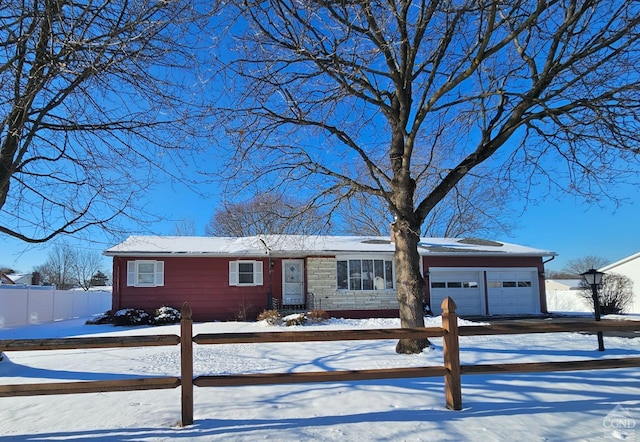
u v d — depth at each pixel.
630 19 7.72
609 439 4.20
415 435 4.25
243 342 4.66
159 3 5.63
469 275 23.31
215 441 4.12
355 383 6.20
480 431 4.36
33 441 4.21
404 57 8.88
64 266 52.09
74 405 5.37
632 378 6.38
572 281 54.44
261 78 8.09
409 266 9.12
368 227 30.38
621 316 21.50
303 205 10.04
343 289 21.17
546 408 5.04
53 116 7.26
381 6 7.10
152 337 4.59
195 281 20.14
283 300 20.91
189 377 4.59
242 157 8.71
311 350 9.73
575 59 8.18
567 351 9.05
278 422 4.62
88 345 4.46
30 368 8.24
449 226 31.91
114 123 7.35
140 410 5.09
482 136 9.56
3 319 18.00
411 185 9.32
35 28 5.77
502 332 5.08
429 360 7.93
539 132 9.49
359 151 9.12
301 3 6.56
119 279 19.53
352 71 8.90
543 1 7.02
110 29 6.08
